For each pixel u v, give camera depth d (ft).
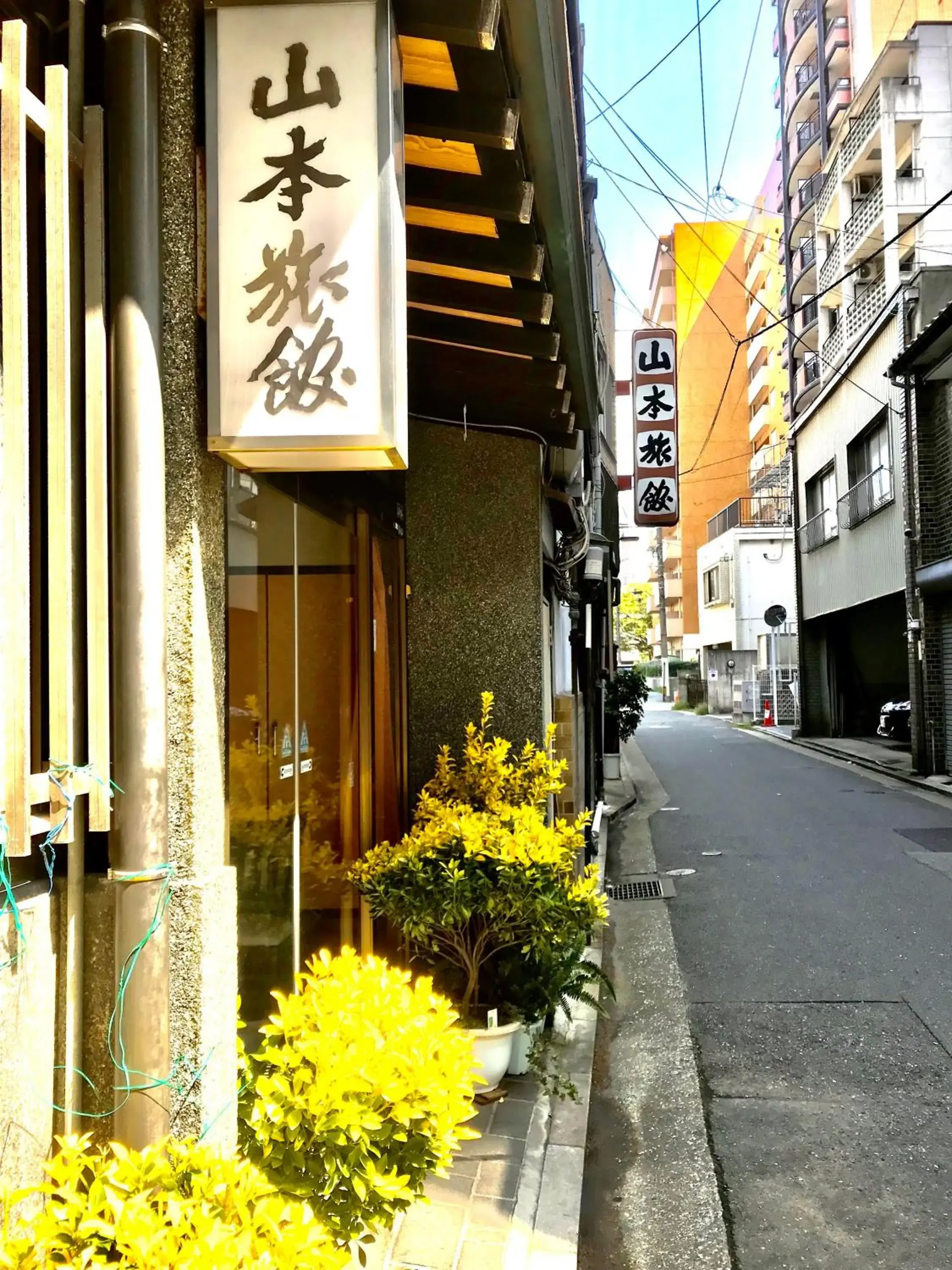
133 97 6.61
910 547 48.88
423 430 16.99
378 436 7.02
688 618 150.51
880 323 53.52
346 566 13.53
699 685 133.18
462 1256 9.17
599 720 41.45
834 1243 9.99
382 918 14.80
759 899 24.79
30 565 6.53
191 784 6.75
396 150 7.29
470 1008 13.01
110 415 6.68
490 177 9.74
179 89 7.13
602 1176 11.59
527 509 16.78
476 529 16.87
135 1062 6.29
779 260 110.83
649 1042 15.76
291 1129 6.35
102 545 6.31
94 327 6.40
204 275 7.39
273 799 10.73
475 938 13.12
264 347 7.13
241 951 9.77
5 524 5.55
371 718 14.57
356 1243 9.16
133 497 6.45
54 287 5.93
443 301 12.23
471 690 16.72
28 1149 6.02
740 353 136.56
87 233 6.52
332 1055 6.53
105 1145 6.58
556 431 16.94
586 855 25.99
